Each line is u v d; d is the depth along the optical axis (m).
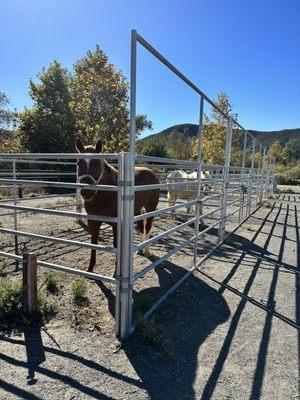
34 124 21.83
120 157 2.60
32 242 5.87
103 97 18.59
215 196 5.61
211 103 4.61
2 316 2.93
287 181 38.12
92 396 2.07
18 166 16.81
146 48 2.64
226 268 4.90
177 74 3.24
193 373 2.35
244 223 8.94
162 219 8.97
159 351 2.61
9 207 3.41
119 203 2.64
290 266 5.16
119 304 2.73
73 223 7.75
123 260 2.67
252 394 2.16
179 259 5.20
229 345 2.75
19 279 3.82
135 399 2.06
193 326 3.06
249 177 8.59
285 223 9.30
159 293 3.79
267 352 2.67
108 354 2.52
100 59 18.69
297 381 2.31
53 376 2.24
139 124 29.70
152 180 5.04
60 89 22.53
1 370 2.28
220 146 20.11
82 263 4.71
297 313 3.45
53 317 3.05
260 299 3.78
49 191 15.01
